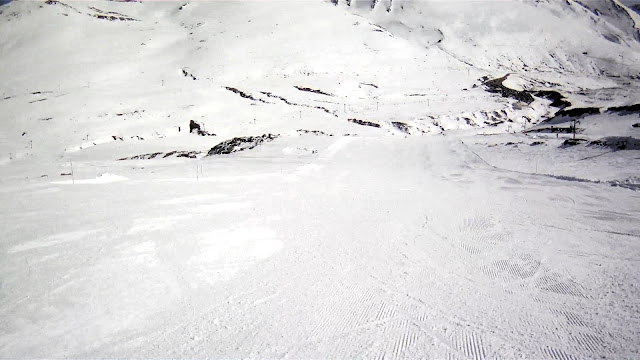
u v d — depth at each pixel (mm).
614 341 5520
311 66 106750
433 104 80375
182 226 10070
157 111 72438
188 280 7340
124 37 128625
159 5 164250
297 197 15625
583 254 9250
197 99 78750
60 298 6219
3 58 110312
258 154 41781
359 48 121438
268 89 87438
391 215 13320
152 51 120188
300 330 5836
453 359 5133
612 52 174250
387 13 197125
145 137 62531
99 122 67562
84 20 136625
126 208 11875
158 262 7809
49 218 10430
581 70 159125
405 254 9320
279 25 134250
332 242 10117
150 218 10633
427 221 12547
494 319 6211
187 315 6227
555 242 10219
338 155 31156
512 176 22188
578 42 179875
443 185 19406
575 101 77375
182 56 115375
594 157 32406
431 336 5703
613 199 15664
